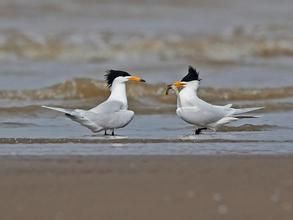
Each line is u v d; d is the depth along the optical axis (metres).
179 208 8.92
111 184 9.91
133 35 32.03
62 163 11.25
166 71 25.16
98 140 13.76
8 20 35.47
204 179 10.23
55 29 33.28
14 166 10.98
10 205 8.99
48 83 22.38
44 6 38.25
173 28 34.47
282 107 18.67
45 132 15.23
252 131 15.28
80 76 23.73
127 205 9.02
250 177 10.34
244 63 27.03
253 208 8.92
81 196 9.36
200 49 30.05
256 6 41.91
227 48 30.23
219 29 34.38
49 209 8.86
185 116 14.86
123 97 15.16
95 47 29.59
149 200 9.21
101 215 8.68
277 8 41.50
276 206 9.00
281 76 23.98
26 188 9.66
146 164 11.20
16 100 19.59
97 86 20.73
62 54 28.59
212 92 20.50
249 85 22.22
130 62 27.34
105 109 14.62
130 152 12.34
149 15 38.34
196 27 35.00
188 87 14.99
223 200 9.22
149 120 17.09
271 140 13.95
